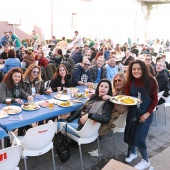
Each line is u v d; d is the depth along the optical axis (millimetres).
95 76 4129
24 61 4902
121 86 2715
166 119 3932
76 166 2453
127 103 2111
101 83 2553
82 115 2594
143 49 8742
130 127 2230
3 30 11680
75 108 2662
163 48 11570
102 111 2270
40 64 5242
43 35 13258
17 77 2742
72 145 2850
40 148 1997
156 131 3443
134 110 2170
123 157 2674
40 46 7609
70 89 3312
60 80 3533
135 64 2141
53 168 2398
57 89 3359
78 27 14945
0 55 6172
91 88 3385
